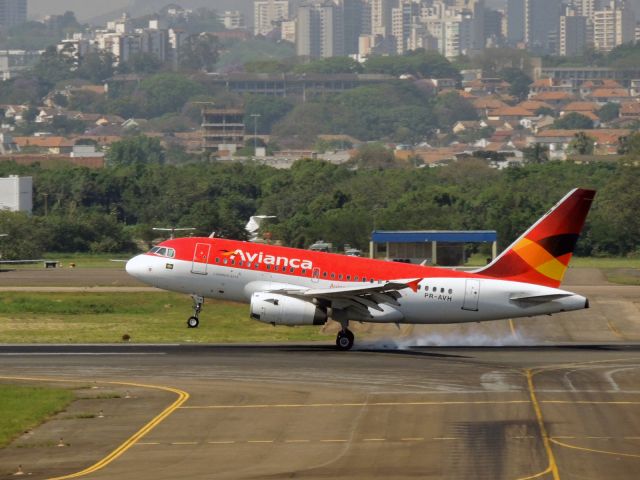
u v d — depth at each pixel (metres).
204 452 147.50
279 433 158.75
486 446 150.25
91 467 139.88
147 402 180.75
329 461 142.12
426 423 165.12
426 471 137.12
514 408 176.38
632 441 153.25
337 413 172.50
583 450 147.75
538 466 139.50
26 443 152.88
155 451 148.12
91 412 172.88
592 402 181.75
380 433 158.50
